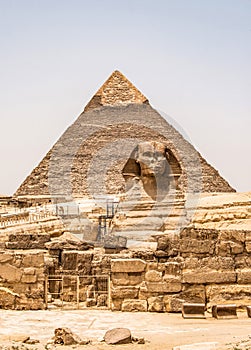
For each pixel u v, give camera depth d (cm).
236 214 8350
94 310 4884
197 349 3759
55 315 4700
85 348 3875
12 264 4875
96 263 5353
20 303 4862
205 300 4897
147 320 4600
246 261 4997
